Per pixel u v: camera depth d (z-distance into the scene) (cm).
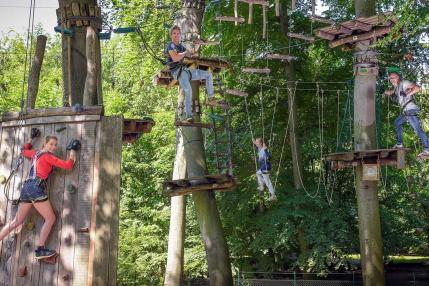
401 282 1417
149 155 1988
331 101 1570
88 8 690
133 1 1536
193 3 1070
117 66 2375
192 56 845
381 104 1412
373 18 870
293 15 1547
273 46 1445
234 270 1549
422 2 850
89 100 588
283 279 1492
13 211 535
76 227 505
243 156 1536
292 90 1448
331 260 1355
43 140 539
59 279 498
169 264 1280
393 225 1599
